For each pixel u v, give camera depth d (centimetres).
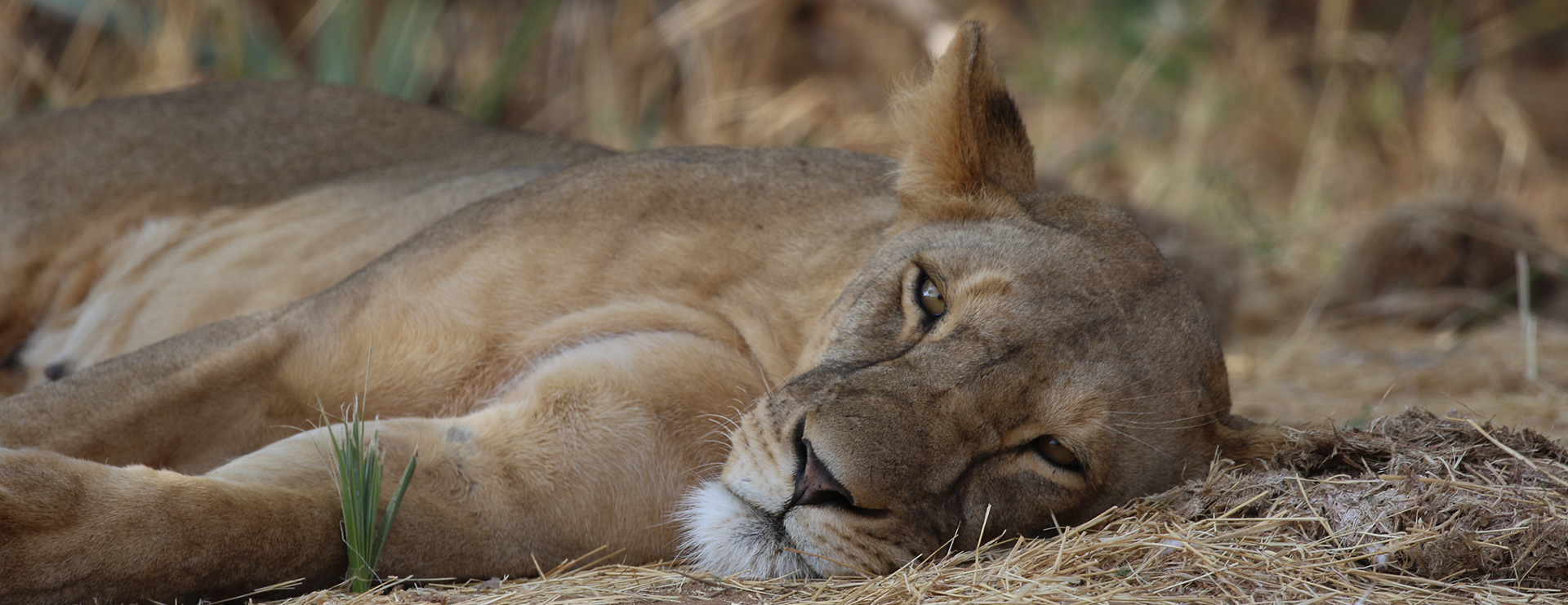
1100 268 621
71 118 932
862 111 1702
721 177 716
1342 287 1429
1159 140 1972
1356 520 558
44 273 901
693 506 595
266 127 934
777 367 672
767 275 688
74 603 505
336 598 532
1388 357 1209
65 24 1559
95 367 648
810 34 1761
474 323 674
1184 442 618
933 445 549
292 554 546
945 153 673
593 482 624
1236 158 1986
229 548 527
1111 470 591
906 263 623
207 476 560
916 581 526
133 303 881
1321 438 614
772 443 562
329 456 592
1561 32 2520
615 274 687
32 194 900
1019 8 2217
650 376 648
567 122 1691
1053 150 1872
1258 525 557
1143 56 2066
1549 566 524
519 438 619
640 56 1716
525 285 680
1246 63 2167
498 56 1672
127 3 1554
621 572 586
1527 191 2020
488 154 925
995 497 570
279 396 661
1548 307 1347
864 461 535
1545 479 575
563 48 1717
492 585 572
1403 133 2133
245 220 889
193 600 526
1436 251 1375
